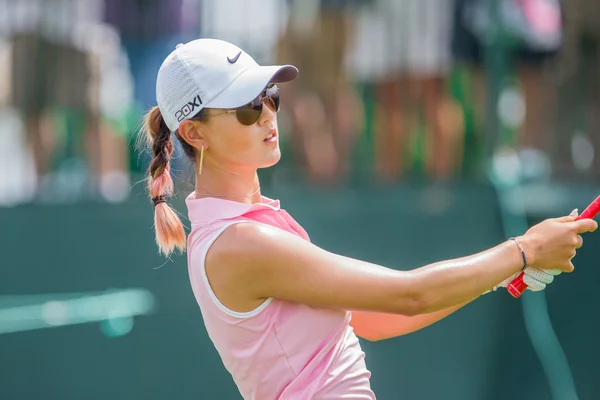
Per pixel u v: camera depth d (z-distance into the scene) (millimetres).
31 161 23078
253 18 22219
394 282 9102
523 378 21016
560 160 22594
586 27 22578
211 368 21047
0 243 21969
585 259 20828
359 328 10898
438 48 22094
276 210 9703
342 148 22328
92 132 23219
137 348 21281
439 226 21453
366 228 21562
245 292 9281
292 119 22438
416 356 21250
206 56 9555
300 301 9242
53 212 21906
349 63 22281
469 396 21094
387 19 22156
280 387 9492
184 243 9969
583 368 20734
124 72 23406
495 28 22016
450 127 22062
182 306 21234
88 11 23234
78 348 21406
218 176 9789
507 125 22859
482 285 9273
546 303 21031
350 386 9555
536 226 9625
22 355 21531
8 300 21828
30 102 23031
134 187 21938
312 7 22281
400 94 22172
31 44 22922
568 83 22750
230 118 9453
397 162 22266
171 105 9688
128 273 21547
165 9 22828
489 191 21422
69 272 21734
